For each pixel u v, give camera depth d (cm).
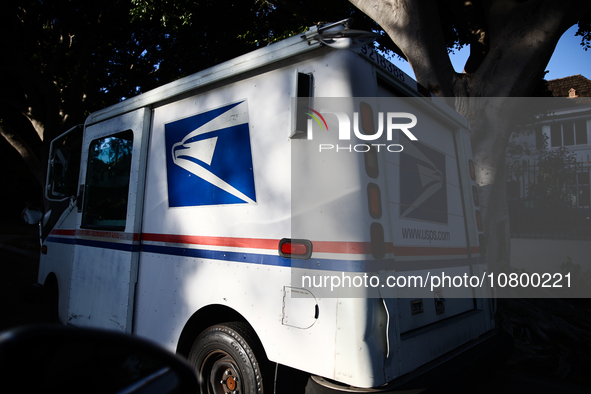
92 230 403
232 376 273
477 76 575
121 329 344
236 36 1101
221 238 286
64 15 1084
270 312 252
